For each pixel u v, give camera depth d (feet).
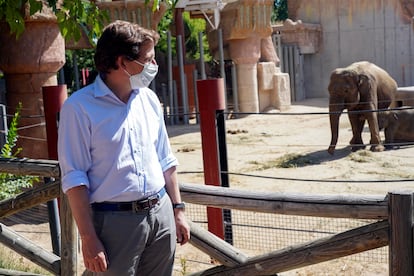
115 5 51.67
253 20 61.67
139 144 9.64
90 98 9.41
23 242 13.73
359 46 82.17
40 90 27.68
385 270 17.58
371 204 10.27
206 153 18.52
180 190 12.55
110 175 9.46
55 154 20.92
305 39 81.82
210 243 11.98
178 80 66.80
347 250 10.34
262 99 66.85
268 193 11.70
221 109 18.40
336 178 31.58
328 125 54.44
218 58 66.13
